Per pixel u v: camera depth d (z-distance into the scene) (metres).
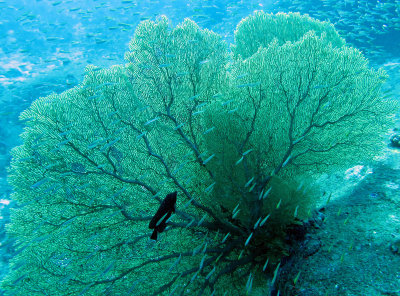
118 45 17.95
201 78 4.10
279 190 3.46
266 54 3.83
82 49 17.36
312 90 3.67
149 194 3.82
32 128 3.62
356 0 14.08
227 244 3.88
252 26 6.96
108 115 3.65
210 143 3.72
